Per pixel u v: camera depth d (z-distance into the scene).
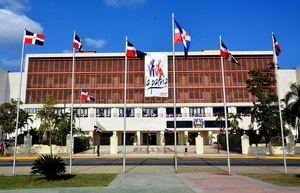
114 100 80.88
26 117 48.31
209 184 14.88
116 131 79.50
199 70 81.94
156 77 76.69
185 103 80.38
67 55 82.75
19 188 13.87
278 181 15.97
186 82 81.56
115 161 32.22
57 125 44.78
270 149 41.91
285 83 83.44
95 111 80.12
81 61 82.88
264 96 42.84
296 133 61.03
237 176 18.16
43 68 82.69
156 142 81.50
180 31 22.31
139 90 81.19
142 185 14.63
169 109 80.31
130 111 80.19
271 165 26.67
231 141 52.00
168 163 29.20
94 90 81.44
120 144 81.00
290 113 43.38
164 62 77.56
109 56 82.56
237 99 80.25
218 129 78.81
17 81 83.56
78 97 80.94
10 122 44.56
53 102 46.69
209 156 39.25
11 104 45.56
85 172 21.00
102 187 14.04
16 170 22.50
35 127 73.31
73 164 28.27
